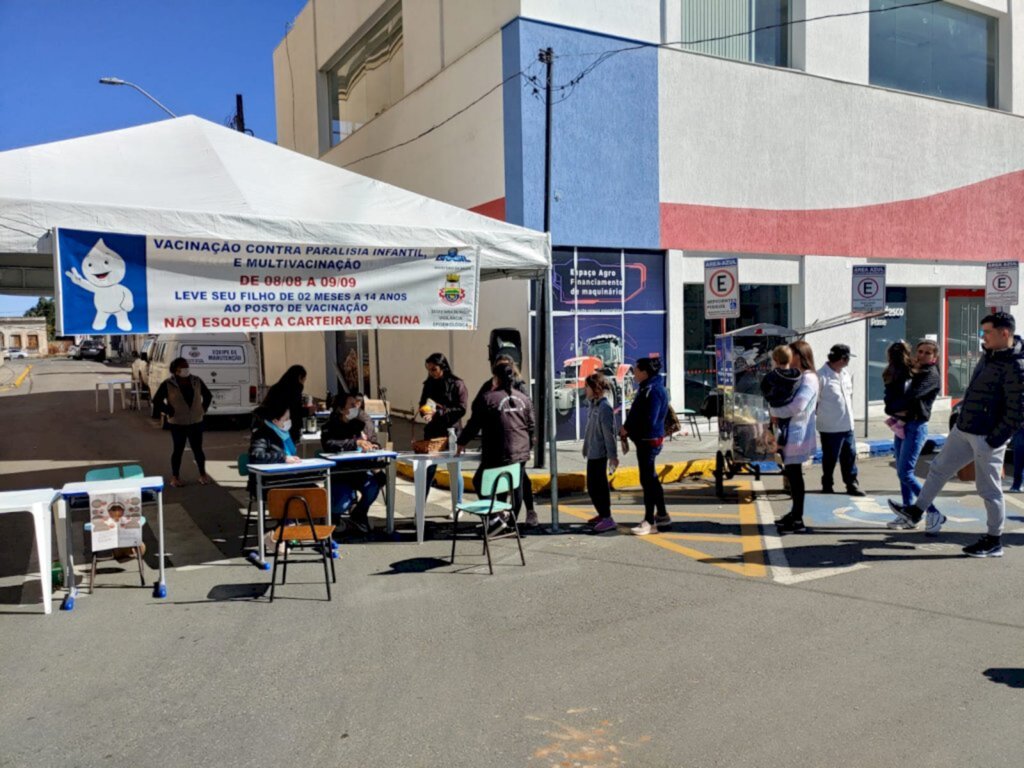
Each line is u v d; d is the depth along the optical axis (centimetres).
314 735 375
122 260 561
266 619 531
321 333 2017
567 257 1203
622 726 377
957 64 1675
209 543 733
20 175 590
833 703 394
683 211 1294
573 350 1216
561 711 393
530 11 1154
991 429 627
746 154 1354
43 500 545
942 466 678
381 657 465
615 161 1228
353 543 727
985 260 1688
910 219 1564
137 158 689
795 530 734
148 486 584
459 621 522
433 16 1390
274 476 674
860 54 1484
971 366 1733
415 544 721
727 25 1355
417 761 349
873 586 572
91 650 482
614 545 704
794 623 504
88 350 6269
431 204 788
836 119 1454
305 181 754
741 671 434
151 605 562
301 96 2092
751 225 1364
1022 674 423
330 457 700
